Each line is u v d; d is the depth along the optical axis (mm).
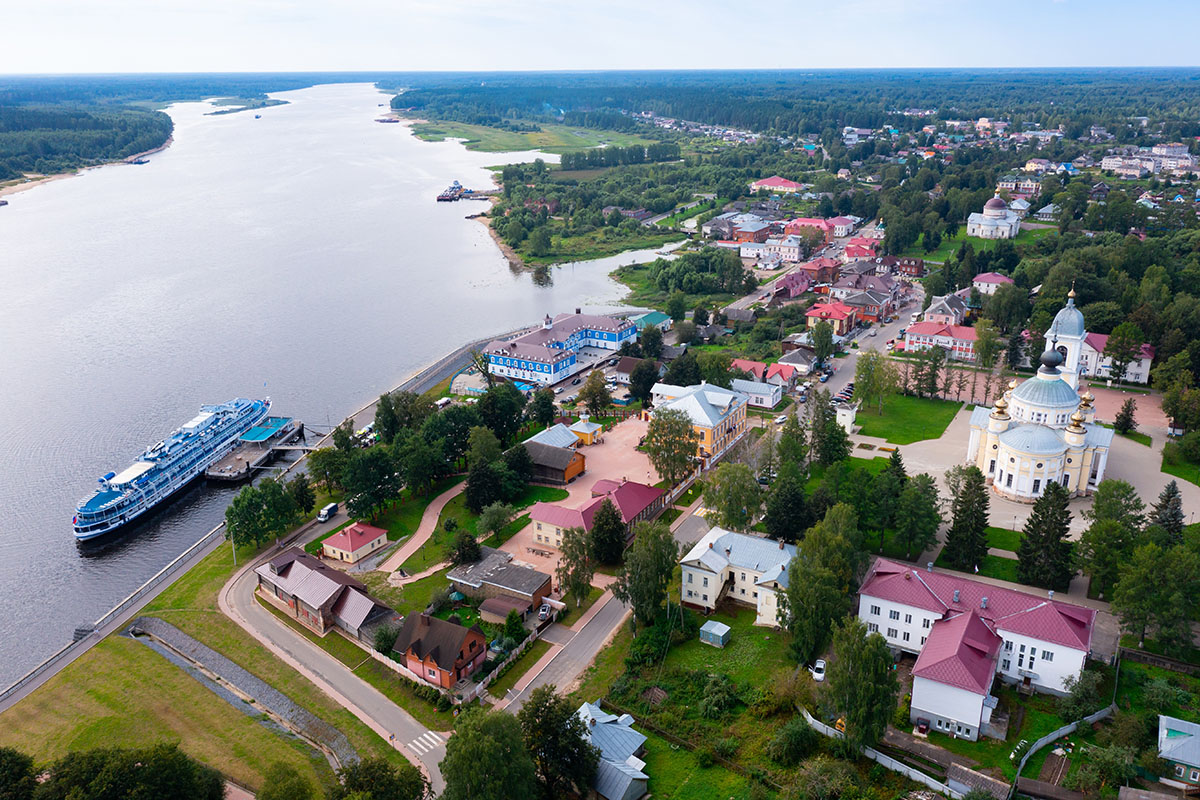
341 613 140125
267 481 169750
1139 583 122938
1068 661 115688
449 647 125375
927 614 125312
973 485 149625
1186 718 111062
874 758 106188
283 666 131625
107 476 194875
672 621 136125
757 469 184500
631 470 197375
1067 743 108312
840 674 104875
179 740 114750
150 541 181000
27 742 115500
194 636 139750
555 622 140750
